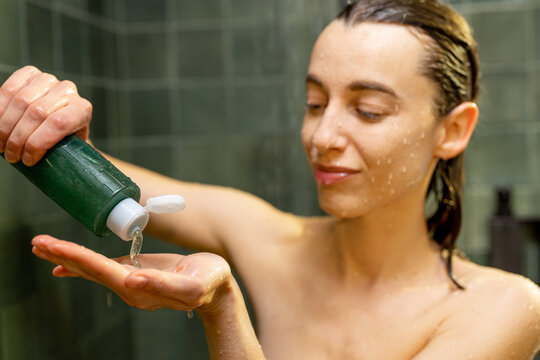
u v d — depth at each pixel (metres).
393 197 0.65
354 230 0.71
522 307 0.66
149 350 1.75
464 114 0.68
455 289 0.70
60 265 0.44
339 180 0.64
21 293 1.07
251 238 0.82
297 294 0.76
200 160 1.73
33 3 1.15
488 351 0.62
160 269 0.49
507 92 1.64
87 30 1.47
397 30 0.63
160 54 1.72
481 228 1.67
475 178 1.67
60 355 1.25
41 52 1.19
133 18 1.71
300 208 1.69
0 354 1.00
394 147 0.62
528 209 1.65
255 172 1.71
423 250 0.73
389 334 0.68
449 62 0.66
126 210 0.46
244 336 0.51
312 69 0.66
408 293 0.70
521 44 1.62
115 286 0.42
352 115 0.63
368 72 0.61
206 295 0.45
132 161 1.74
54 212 1.20
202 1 1.70
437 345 0.62
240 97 1.71
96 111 1.54
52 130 0.48
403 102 0.62
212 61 1.71
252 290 0.79
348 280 0.73
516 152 1.65
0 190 1.00
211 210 0.85
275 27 1.67
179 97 1.72
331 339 0.70
